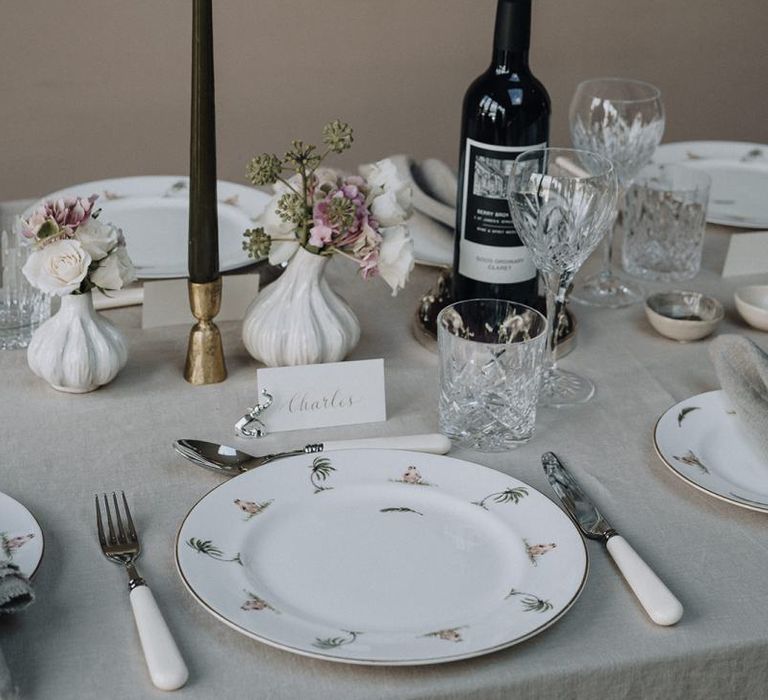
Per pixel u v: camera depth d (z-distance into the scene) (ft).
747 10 10.69
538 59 10.44
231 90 9.95
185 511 3.02
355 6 9.87
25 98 9.53
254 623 2.47
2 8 9.21
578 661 2.49
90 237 3.33
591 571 2.80
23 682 2.38
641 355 4.05
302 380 3.46
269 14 9.76
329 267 4.67
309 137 10.27
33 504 3.02
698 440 3.39
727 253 4.79
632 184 4.75
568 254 3.60
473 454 3.35
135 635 2.53
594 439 3.47
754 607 2.72
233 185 4.97
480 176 3.84
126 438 3.36
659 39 10.62
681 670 2.56
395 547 2.83
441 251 4.67
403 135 10.44
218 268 3.59
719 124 11.12
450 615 2.59
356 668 2.44
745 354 3.57
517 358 3.28
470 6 10.10
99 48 9.53
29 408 3.50
